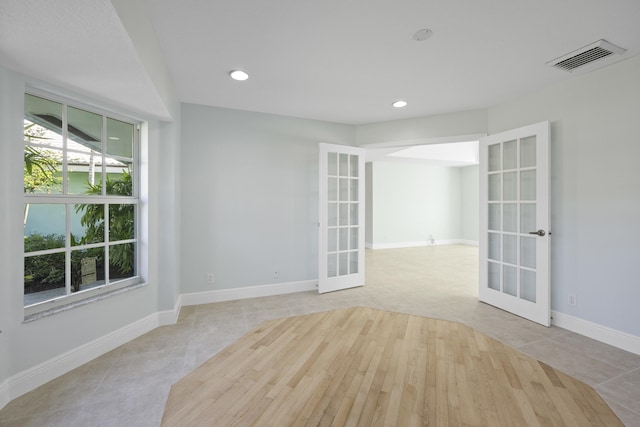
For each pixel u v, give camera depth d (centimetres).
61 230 222
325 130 421
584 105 270
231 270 372
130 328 265
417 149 760
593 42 218
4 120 181
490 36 210
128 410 175
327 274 404
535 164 306
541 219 295
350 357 237
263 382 203
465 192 970
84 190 239
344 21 193
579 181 275
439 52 233
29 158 203
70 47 157
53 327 207
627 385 199
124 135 275
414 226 929
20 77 188
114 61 172
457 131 379
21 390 188
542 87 301
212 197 361
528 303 311
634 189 241
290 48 228
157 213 296
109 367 221
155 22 195
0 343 178
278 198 395
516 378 208
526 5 176
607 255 258
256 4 176
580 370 217
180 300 346
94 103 234
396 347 253
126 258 278
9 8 123
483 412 173
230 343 260
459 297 390
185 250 351
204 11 183
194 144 352
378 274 525
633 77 240
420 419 167
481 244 368
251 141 379
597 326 264
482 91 312
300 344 258
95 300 235
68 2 120
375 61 248
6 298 183
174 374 212
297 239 407
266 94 321
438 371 216
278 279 398
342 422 165
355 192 440
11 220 185
